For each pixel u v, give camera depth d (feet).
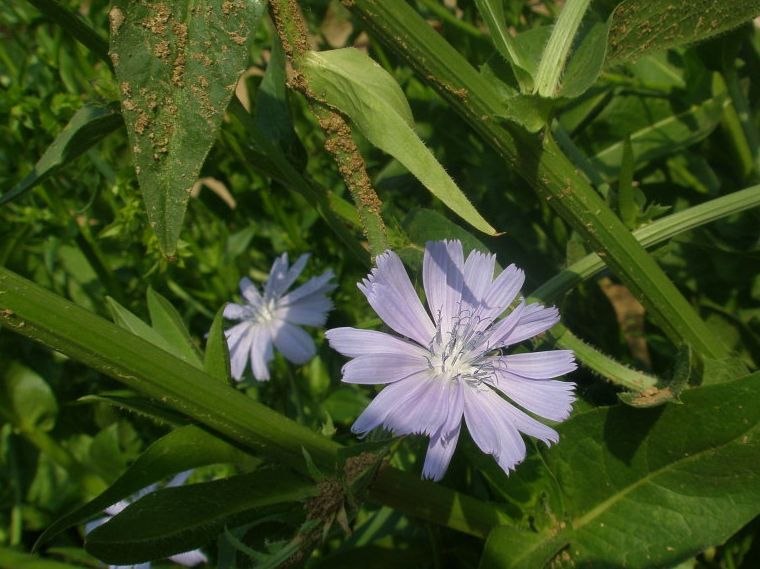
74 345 0.24
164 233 0.23
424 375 0.28
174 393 0.25
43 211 0.51
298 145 0.37
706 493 0.30
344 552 0.40
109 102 0.32
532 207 0.53
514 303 0.34
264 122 0.37
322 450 0.28
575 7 0.27
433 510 0.31
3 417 0.48
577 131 0.50
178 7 0.23
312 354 0.47
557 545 0.31
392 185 0.53
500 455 0.26
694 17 0.29
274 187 0.46
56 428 0.52
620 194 0.36
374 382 0.27
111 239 0.56
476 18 0.53
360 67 0.25
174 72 0.23
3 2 0.53
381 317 0.28
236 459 0.30
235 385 0.50
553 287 0.34
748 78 0.51
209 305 0.58
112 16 0.22
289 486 0.28
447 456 0.26
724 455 0.29
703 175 0.51
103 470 0.50
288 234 0.56
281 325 0.48
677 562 0.30
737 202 0.33
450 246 0.30
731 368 0.32
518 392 0.28
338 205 0.37
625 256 0.31
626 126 0.52
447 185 0.23
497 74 0.31
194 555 0.42
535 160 0.29
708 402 0.28
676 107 0.51
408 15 0.27
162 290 0.57
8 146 0.51
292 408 0.52
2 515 0.51
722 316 0.46
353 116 0.25
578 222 0.31
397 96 0.25
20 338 0.54
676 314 0.33
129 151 0.56
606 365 0.34
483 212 0.54
